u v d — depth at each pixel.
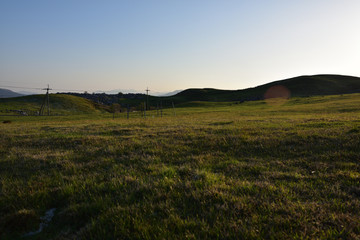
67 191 5.00
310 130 11.89
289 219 3.60
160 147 9.58
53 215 4.30
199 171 6.09
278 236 3.19
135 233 3.36
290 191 4.68
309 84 184.12
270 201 4.28
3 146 10.84
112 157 8.20
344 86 166.12
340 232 3.18
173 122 24.09
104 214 3.91
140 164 7.21
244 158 7.66
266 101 118.31
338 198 4.31
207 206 4.18
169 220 3.66
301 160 6.98
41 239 3.51
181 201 4.38
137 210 4.02
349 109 44.84
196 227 3.48
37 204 4.58
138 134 13.86
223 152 8.67
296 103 90.38
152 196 4.61
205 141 10.42
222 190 4.82
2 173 6.63
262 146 9.04
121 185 5.29
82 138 12.12
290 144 9.28
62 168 7.05
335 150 7.79
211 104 134.38
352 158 6.83
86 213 4.10
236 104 121.31
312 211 3.83
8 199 4.72
